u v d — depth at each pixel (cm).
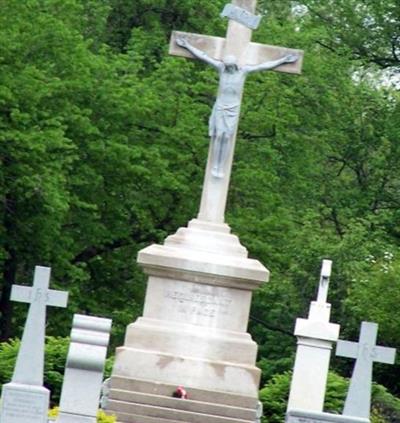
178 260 3881
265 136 5794
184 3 6031
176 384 3841
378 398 4319
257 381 3856
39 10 5316
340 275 5444
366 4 6612
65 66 5331
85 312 5569
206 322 3894
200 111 5656
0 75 5069
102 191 5488
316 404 3947
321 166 6284
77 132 5297
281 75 5953
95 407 3344
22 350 3456
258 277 3881
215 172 3966
